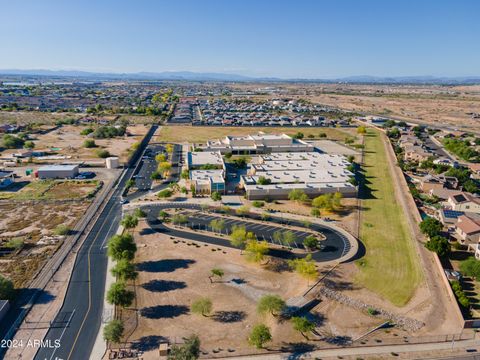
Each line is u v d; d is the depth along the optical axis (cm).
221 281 8244
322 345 6366
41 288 7775
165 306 7319
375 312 7300
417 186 15550
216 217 11844
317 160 18162
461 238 10150
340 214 12406
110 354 6056
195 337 6088
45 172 15438
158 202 13062
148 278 8288
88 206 12494
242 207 12188
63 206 12431
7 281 7300
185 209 12456
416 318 7156
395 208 13050
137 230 10750
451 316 7231
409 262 9319
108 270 8562
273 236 10512
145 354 6072
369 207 13112
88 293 7662
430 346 6400
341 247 9994
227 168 17625
